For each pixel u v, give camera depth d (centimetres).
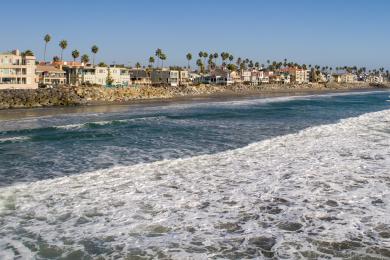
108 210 1129
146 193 1294
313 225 998
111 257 841
